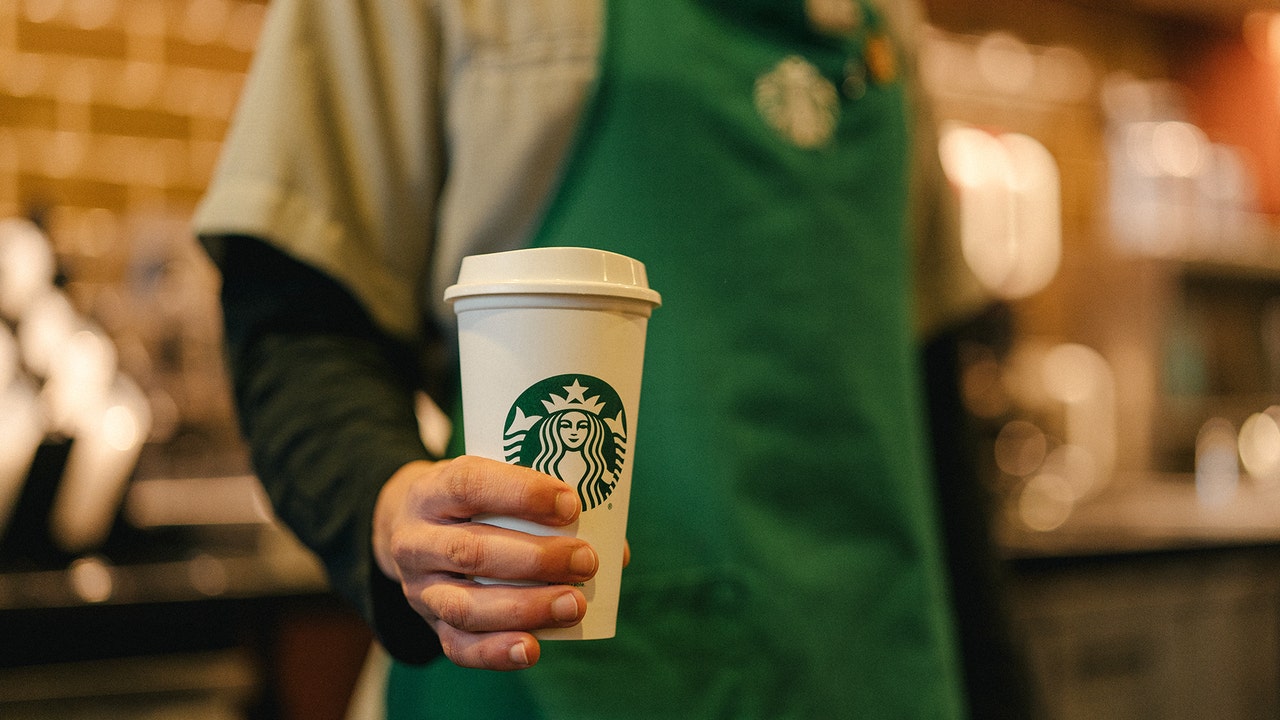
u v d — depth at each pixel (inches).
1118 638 82.6
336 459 28.7
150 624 55.4
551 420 25.3
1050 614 79.2
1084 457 115.1
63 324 70.4
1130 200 133.3
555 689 34.1
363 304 34.0
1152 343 127.2
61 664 53.2
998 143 129.0
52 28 94.4
